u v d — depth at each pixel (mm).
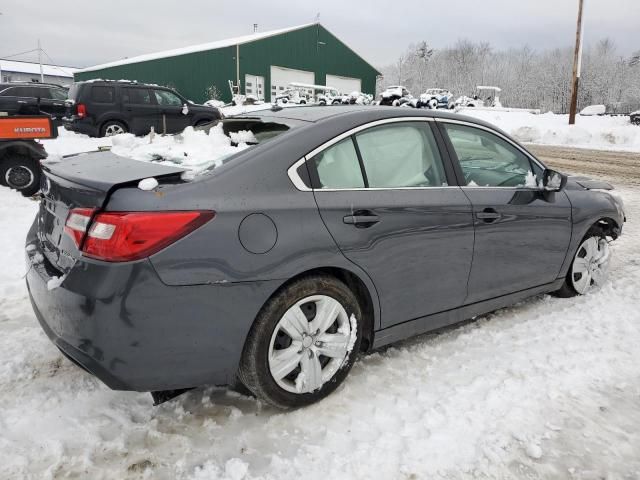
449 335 3379
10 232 5340
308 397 2521
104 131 13805
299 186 2438
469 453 2250
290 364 2436
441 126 3145
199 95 37094
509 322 3598
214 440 2299
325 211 2455
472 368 2947
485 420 2471
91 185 2162
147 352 2100
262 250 2256
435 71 82125
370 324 2781
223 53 34406
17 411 2451
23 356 2979
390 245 2684
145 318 2061
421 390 2711
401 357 3062
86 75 49000
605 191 4254
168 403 2557
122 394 2615
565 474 2164
